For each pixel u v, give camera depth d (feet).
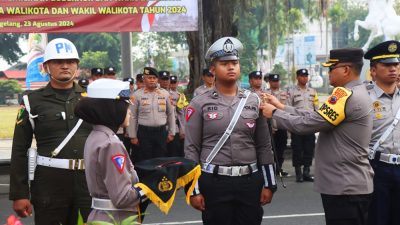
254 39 137.69
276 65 153.28
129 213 12.26
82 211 15.65
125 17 35.32
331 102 15.29
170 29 36.04
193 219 26.96
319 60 216.13
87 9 34.81
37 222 15.87
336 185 15.49
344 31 217.56
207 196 16.03
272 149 16.51
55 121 15.67
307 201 30.63
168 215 27.89
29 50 93.97
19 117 15.89
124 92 12.32
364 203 15.70
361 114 15.29
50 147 15.66
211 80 36.45
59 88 16.02
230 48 15.93
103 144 11.99
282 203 30.14
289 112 16.05
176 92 40.22
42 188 15.64
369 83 18.76
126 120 12.45
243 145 15.99
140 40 201.26
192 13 36.24
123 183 11.87
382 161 18.17
